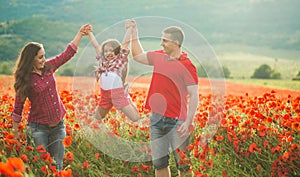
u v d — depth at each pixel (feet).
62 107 13.97
